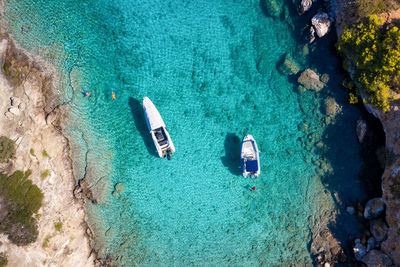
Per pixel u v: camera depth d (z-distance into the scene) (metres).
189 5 19.23
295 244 19.19
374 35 16.39
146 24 19.19
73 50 19.12
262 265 19.17
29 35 18.86
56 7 19.08
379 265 16.97
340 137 18.95
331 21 18.20
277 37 19.20
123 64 19.20
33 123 18.28
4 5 18.80
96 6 19.19
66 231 18.12
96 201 19.02
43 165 18.12
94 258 18.83
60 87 19.02
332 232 18.89
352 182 18.81
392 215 16.97
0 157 17.06
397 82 16.31
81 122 19.14
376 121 18.09
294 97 19.23
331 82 18.75
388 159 17.34
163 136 18.70
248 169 18.53
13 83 18.30
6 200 17.00
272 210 19.23
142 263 19.12
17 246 16.56
